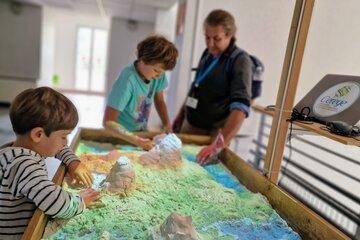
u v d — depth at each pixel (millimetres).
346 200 1633
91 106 7074
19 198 727
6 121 4727
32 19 5793
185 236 659
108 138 1444
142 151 1327
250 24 2168
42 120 727
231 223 820
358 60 1405
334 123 921
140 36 6406
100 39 8859
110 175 944
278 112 1072
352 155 1561
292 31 1014
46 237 688
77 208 766
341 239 688
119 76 1375
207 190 996
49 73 7242
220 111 1708
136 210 829
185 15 2564
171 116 2955
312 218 787
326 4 1366
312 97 1147
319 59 1432
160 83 1597
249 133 2604
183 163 1221
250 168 1137
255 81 1800
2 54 5773
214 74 1659
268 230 811
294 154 1997
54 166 1448
